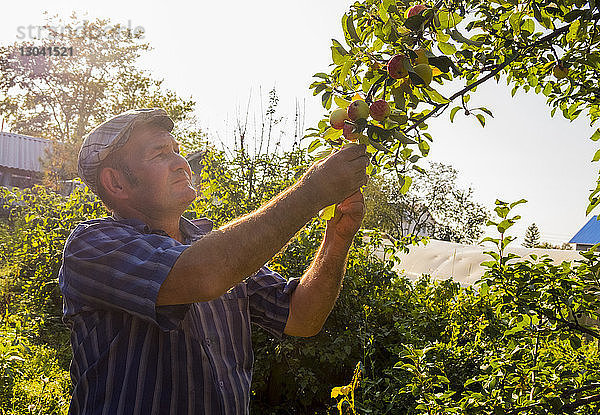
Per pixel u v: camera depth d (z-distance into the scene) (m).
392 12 1.50
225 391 1.67
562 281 2.30
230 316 1.80
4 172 31.38
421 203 35.31
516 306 2.38
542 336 2.46
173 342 1.60
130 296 1.42
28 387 5.32
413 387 3.10
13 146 32.62
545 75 2.54
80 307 1.59
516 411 2.39
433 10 1.42
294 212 1.37
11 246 9.28
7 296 8.47
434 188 35.47
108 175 1.72
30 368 5.89
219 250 1.35
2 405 4.89
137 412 1.54
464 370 4.06
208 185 6.80
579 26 1.93
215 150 7.01
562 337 2.33
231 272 1.36
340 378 5.93
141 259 1.45
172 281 1.38
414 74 1.35
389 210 29.91
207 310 1.73
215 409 1.63
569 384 2.57
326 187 1.38
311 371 5.50
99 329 1.58
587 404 2.44
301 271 5.61
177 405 1.58
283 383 5.77
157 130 1.74
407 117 1.45
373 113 1.42
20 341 6.27
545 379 2.58
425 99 1.47
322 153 1.54
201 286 1.36
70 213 7.71
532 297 2.30
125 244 1.50
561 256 8.97
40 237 7.66
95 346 1.58
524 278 2.31
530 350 2.76
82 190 7.55
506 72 2.60
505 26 2.23
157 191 1.70
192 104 24.80
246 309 1.87
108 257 1.48
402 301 6.10
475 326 4.87
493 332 4.14
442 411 2.75
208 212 6.62
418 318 5.58
